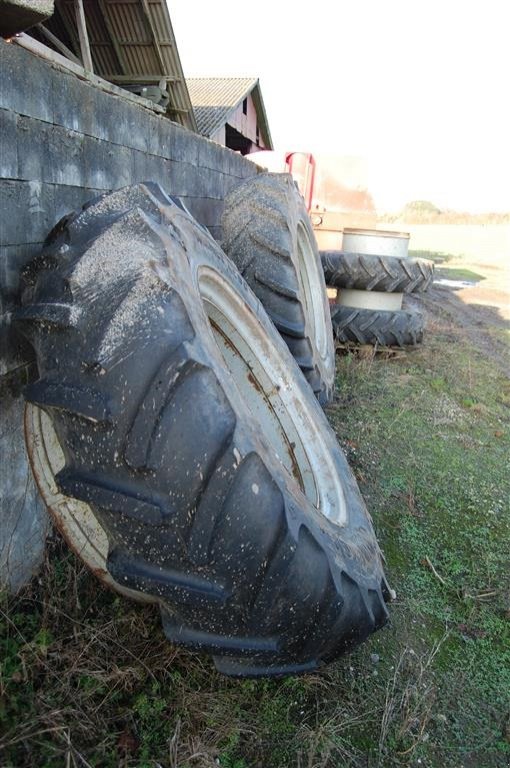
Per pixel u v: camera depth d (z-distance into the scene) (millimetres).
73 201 2012
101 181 2229
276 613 1467
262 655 1528
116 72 5449
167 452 1312
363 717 1830
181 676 1745
